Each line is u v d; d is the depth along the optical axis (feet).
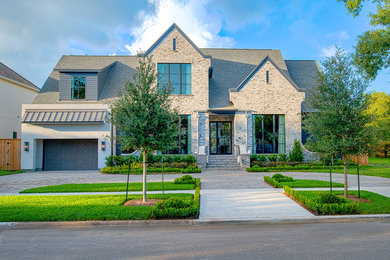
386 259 16.17
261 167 60.08
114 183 43.34
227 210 26.99
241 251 17.53
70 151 65.21
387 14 54.85
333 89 31.81
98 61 77.77
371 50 55.72
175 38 66.28
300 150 63.46
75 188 38.73
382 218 25.02
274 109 65.98
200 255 16.89
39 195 33.99
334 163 63.31
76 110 62.13
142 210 26.05
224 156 64.54
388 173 54.95
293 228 22.63
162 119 29.48
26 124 61.82
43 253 17.52
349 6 55.21
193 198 31.58
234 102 65.57
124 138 28.89
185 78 66.13
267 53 81.82
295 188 38.27
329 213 25.59
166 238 20.26
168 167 58.80
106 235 21.07
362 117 30.86
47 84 71.51
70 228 22.98
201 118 65.31
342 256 16.61
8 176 53.83
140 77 30.58
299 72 78.95
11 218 23.84
